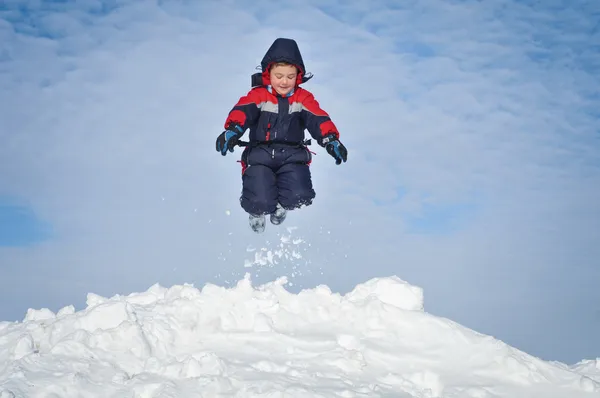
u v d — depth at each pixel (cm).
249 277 510
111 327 436
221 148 538
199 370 385
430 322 469
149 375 382
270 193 575
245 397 357
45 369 374
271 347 431
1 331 477
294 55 557
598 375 451
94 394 360
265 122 575
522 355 451
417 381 411
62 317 470
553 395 406
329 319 475
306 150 587
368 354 431
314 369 405
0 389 346
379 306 481
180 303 474
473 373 424
